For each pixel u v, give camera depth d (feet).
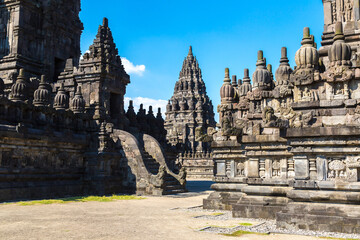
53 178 81.35
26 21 130.11
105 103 110.83
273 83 61.98
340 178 39.81
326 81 42.65
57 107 96.32
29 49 130.82
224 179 61.41
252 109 56.95
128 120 121.90
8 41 128.26
